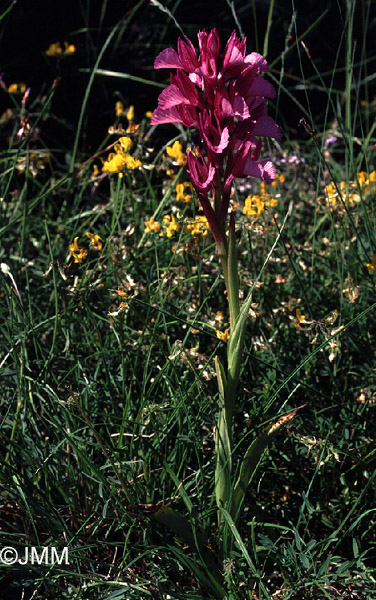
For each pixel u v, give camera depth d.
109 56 5.61
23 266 3.02
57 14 5.68
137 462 2.18
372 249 2.72
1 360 2.67
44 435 2.49
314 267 3.05
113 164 2.73
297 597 1.95
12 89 4.02
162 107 1.83
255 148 1.86
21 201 3.39
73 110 5.16
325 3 6.30
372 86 6.05
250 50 5.98
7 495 2.20
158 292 2.59
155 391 2.49
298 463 2.33
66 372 2.44
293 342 2.72
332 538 2.03
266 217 3.05
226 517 1.92
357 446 2.36
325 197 3.02
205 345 2.69
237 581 1.99
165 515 1.94
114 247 2.59
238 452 2.27
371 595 1.96
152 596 1.86
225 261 1.91
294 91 5.87
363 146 3.22
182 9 6.09
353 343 2.56
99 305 2.80
